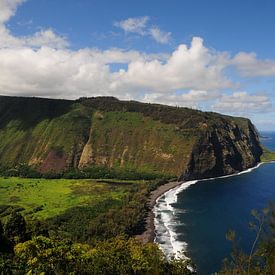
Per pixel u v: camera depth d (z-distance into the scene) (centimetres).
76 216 16625
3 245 8181
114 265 6438
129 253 6875
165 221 16862
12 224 8988
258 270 3180
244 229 14950
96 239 13225
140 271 6425
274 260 3103
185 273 7419
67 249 6475
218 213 18088
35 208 18950
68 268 6147
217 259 12044
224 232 14862
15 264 6000
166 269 7100
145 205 19750
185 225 16150
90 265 6353
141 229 15688
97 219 15438
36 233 9581
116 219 15562
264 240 3231
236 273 3422
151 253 6831
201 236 14500
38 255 6100
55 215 17462
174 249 13088
